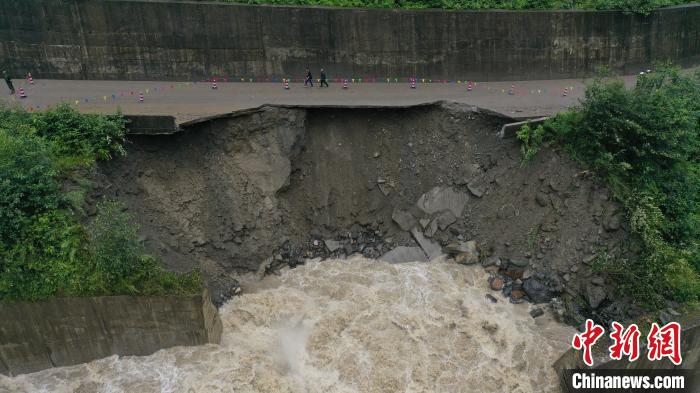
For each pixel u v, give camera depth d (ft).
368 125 68.85
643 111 55.57
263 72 81.15
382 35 80.53
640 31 88.17
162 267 51.96
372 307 56.44
